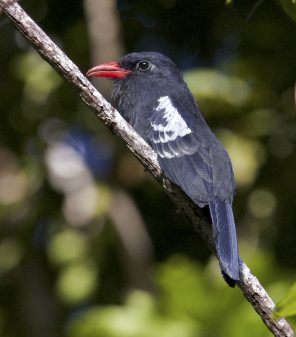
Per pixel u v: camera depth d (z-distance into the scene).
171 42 13.82
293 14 8.91
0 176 14.19
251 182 13.13
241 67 13.45
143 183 13.64
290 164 13.33
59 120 14.13
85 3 13.25
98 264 13.61
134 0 13.66
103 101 8.87
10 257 14.21
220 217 9.38
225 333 10.71
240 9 13.40
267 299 8.32
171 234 14.06
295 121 13.35
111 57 12.86
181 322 10.87
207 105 13.11
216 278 10.96
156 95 11.23
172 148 10.34
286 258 13.45
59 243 13.64
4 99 14.07
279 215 13.41
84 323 11.16
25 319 14.26
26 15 8.70
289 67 13.42
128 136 9.14
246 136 13.25
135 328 11.02
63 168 14.07
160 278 10.98
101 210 13.52
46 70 13.66
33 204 14.13
